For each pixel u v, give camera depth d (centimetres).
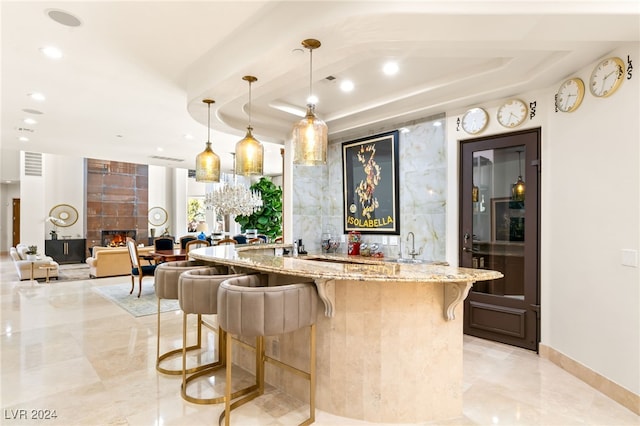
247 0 233
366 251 463
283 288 215
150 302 563
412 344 233
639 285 242
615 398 257
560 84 320
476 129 386
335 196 543
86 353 347
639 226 243
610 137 266
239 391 266
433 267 246
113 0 232
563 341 314
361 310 236
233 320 213
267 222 848
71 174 1186
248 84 308
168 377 296
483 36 232
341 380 239
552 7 201
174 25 263
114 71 345
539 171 346
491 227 386
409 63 320
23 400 257
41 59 319
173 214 1386
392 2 202
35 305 541
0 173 1143
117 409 246
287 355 273
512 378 293
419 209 437
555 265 326
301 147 275
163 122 523
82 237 1198
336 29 220
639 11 202
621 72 255
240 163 336
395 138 459
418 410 232
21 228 1059
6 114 484
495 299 381
